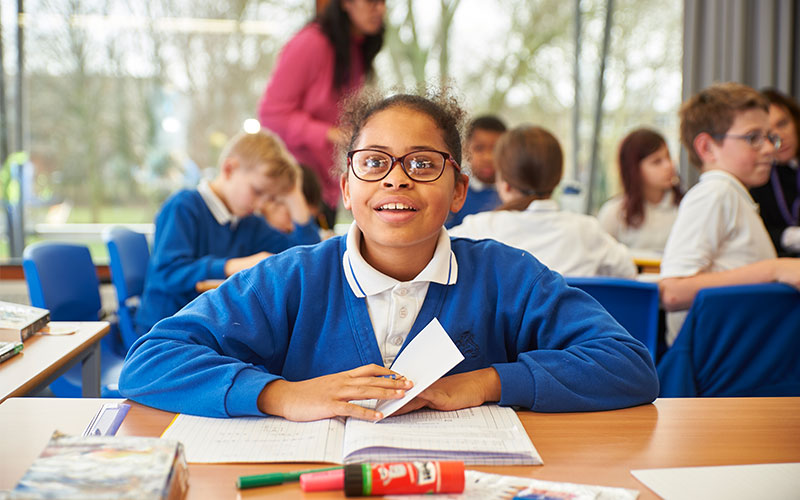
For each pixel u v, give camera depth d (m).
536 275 1.12
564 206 4.20
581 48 4.65
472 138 3.39
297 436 0.86
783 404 1.01
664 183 3.44
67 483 0.65
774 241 2.84
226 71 4.25
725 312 1.62
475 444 0.82
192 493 0.73
